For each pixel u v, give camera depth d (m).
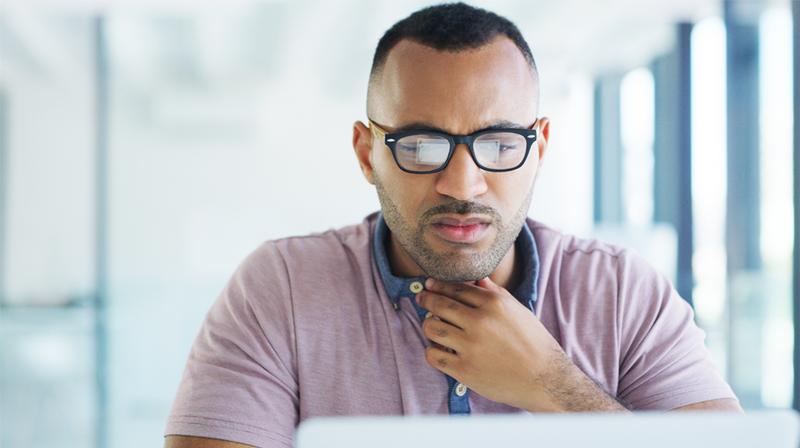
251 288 1.11
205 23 6.87
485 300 1.03
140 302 5.02
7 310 4.66
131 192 6.39
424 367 1.06
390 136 0.98
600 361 1.10
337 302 1.10
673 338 1.13
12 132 4.85
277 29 7.09
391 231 1.09
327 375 1.07
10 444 4.16
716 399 1.10
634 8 4.80
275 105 7.19
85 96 4.80
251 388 1.03
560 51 5.60
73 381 4.60
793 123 2.94
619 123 5.66
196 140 6.74
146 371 4.68
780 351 3.50
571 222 5.73
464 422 0.67
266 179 6.82
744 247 3.95
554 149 5.73
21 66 4.86
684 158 4.38
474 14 1.00
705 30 4.25
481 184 0.97
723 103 3.99
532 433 0.66
